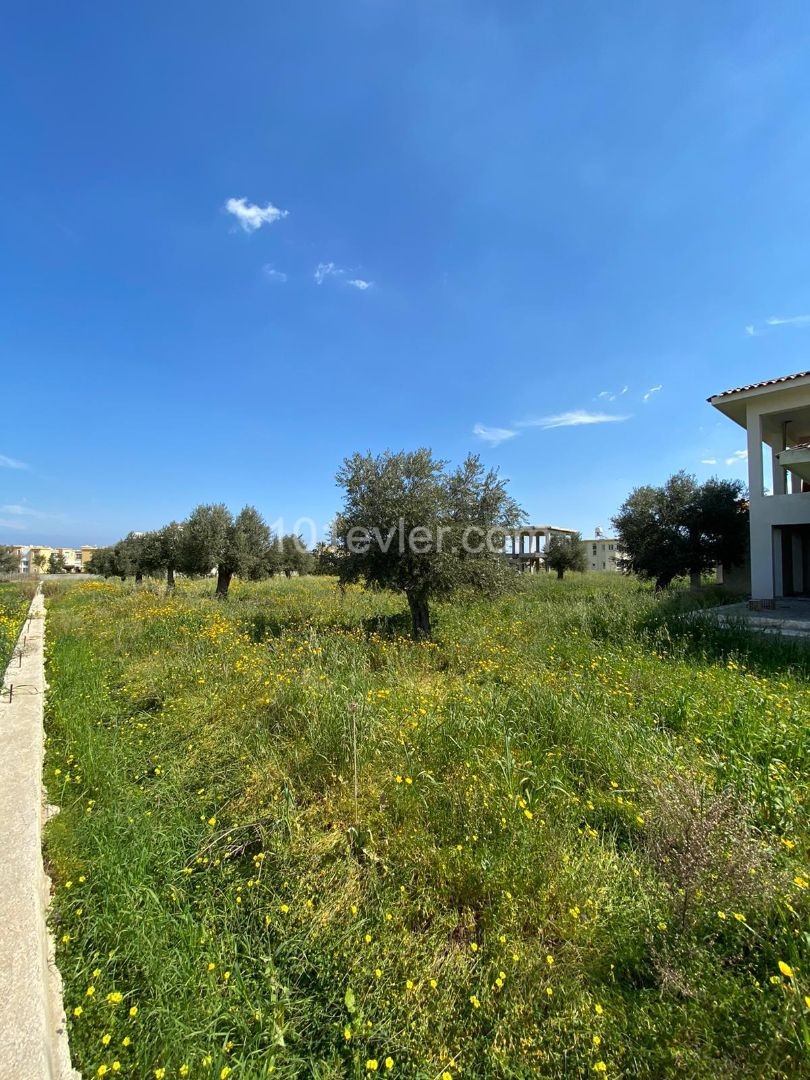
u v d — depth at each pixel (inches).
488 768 122.7
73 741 159.6
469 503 366.0
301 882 91.7
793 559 563.5
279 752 141.6
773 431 549.0
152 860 101.0
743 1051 59.1
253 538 672.4
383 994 70.4
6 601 589.3
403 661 237.0
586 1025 63.9
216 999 69.7
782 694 173.9
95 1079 59.9
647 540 633.0
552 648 249.8
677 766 122.0
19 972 73.2
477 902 86.0
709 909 77.3
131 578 1167.6
